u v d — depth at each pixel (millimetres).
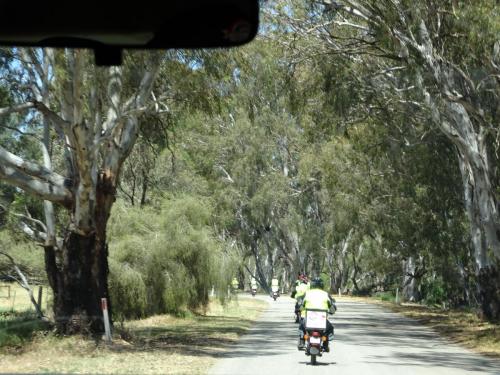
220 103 21438
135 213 31812
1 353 17422
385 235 51125
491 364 19031
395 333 29953
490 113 26859
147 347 19766
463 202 38812
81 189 19203
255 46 25719
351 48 26641
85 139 18094
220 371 15305
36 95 19578
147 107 19016
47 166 20875
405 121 31969
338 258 79000
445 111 26672
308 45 26703
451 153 35844
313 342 17188
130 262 30531
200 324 30344
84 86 18031
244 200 61594
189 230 32562
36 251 28750
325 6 25547
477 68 24094
